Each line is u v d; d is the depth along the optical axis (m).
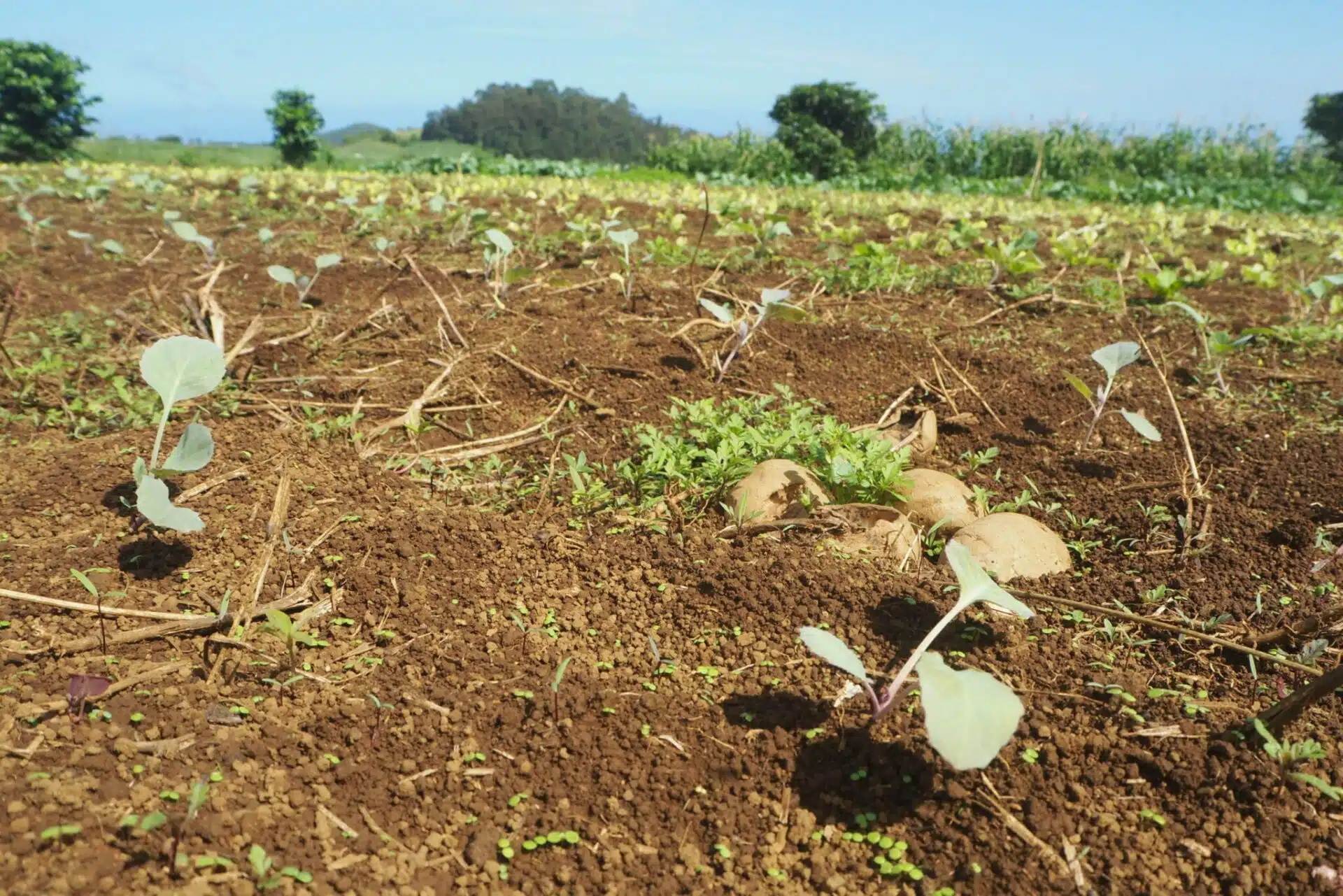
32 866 1.70
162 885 1.71
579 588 2.80
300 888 1.76
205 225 8.29
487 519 3.13
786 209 10.77
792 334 4.98
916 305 5.79
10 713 2.14
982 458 3.71
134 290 5.92
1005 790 2.04
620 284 5.77
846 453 3.30
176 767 2.03
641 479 3.39
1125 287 6.47
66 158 24.28
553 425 4.07
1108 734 2.16
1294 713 2.05
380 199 8.84
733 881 1.86
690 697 2.35
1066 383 4.45
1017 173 21.78
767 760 2.14
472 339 4.94
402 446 3.82
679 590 2.76
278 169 21.08
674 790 2.08
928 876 1.86
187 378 3.00
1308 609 2.63
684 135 25.53
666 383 4.41
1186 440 3.66
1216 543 3.06
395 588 2.75
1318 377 4.55
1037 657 2.44
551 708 2.29
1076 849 1.89
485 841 1.92
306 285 5.45
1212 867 1.84
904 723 2.19
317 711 2.26
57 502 3.16
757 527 3.02
